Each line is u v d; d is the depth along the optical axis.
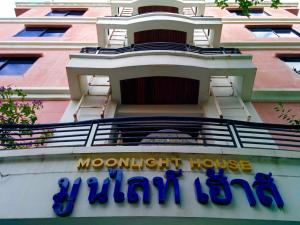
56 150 4.90
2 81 9.32
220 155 4.80
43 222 4.05
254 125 5.53
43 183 4.48
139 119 5.45
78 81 7.86
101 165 4.64
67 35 12.89
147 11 14.73
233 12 16.86
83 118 7.45
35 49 11.52
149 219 4.01
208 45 11.55
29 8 17.27
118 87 7.72
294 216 4.02
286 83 9.12
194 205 4.11
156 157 4.78
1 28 13.81
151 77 7.61
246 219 3.96
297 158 4.81
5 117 6.69
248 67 7.47
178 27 10.77
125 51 8.86
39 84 9.22
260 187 4.35
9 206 4.17
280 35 13.48
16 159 4.87
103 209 4.06
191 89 7.90
